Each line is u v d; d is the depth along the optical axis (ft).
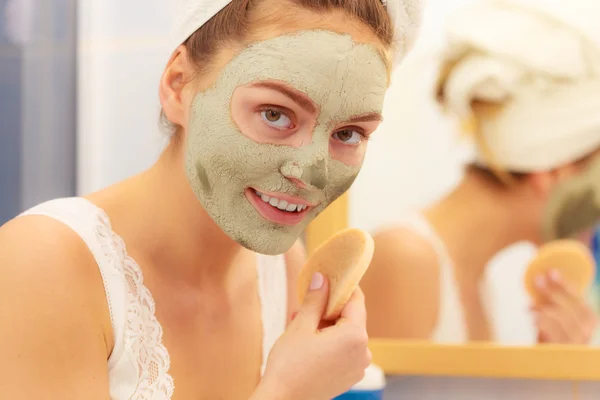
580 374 3.02
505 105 3.07
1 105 3.01
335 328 1.84
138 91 3.25
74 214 1.73
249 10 1.64
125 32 3.26
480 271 3.09
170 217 1.90
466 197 3.09
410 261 3.10
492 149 3.08
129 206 1.86
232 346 2.08
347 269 1.92
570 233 3.07
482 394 3.15
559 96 3.05
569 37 3.05
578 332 3.05
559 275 3.07
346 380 1.83
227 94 1.66
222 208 1.73
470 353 3.05
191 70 1.76
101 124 3.26
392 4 1.71
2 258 1.58
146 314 1.80
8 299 1.52
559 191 3.07
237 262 2.17
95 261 1.70
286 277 2.49
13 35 3.02
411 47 1.93
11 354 1.49
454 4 3.09
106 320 1.70
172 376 1.84
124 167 3.25
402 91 3.11
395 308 3.09
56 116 3.08
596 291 3.06
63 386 1.54
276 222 1.73
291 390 1.75
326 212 3.09
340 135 1.72
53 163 3.07
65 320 1.57
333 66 1.59
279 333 2.38
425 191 3.11
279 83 1.59
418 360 3.06
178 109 1.81
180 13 1.76
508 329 3.07
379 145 3.13
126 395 1.72
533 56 3.06
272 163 1.65
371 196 3.12
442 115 3.10
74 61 3.14
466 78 3.09
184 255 1.94
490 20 3.07
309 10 1.61
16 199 3.00
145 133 3.24
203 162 1.71
